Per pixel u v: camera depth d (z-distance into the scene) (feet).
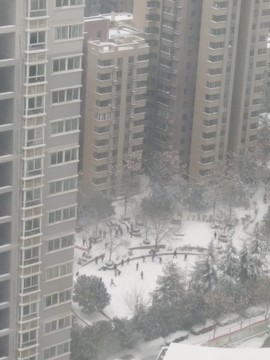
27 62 583.58
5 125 592.19
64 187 640.99
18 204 620.49
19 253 635.25
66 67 606.55
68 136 627.46
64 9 588.91
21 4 569.23
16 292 647.15
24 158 606.96
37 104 598.34
